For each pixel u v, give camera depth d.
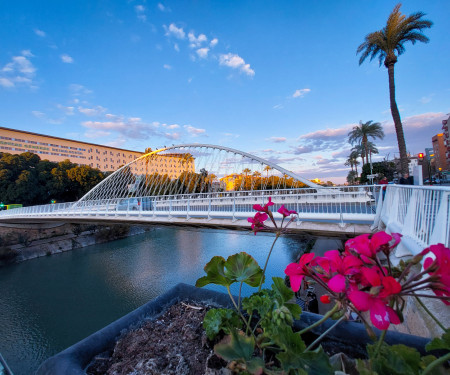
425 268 0.64
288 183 38.31
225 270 1.27
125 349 1.20
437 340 0.72
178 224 14.67
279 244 26.44
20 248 28.17
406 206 4.56
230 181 32.59
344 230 8.40
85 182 49.31
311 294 9.91
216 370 0.97
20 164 43.31
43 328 14.52
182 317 1.48
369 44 20.61
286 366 0.72
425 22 18.36
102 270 23.56
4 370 1.35
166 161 90.19
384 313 0.56
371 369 0.69
